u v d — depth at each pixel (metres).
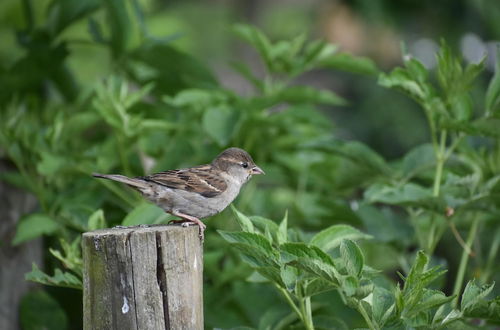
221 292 10.49
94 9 12.23
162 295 6.71
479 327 7.65
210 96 11.04
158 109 11.85
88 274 6.80
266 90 11.91
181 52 11.77
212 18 22.84
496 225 11.35
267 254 7.10
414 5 17.67
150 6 17.20
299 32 22.97
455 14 17.70
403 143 20.03
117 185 11.17
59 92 12.74
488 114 9.41
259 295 10.13
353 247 6.78
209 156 11.30
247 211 11.58
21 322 10.52
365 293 6.67
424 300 6.89
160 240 6.75
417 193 9.40
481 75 18.19
